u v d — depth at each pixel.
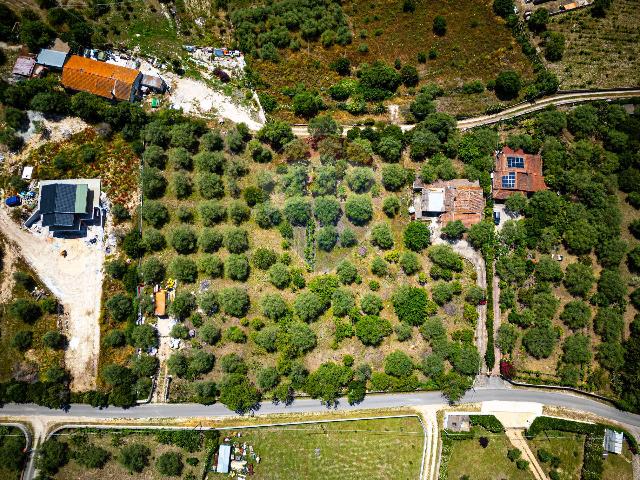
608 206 86.44
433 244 88.50
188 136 88.19
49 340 81.12
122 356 83.38
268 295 84.62
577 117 90.88
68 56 89.81
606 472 82.38
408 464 82.69
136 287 84.50
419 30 96.31
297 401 83.75
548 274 85.44
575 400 84.75
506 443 83.62
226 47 94.56
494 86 93.69
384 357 85.12
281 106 93.06
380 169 91.00
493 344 85.19
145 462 81.25
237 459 82.00
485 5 95.50
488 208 88.19
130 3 93.44
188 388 83.12
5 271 84.62
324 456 82.62
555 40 93.06
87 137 88.75
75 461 80.94
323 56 95.31
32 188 86.56
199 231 87.25
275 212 86.50
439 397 84.44
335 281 85.56
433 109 92.38
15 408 81.75
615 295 84.31
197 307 85.12
